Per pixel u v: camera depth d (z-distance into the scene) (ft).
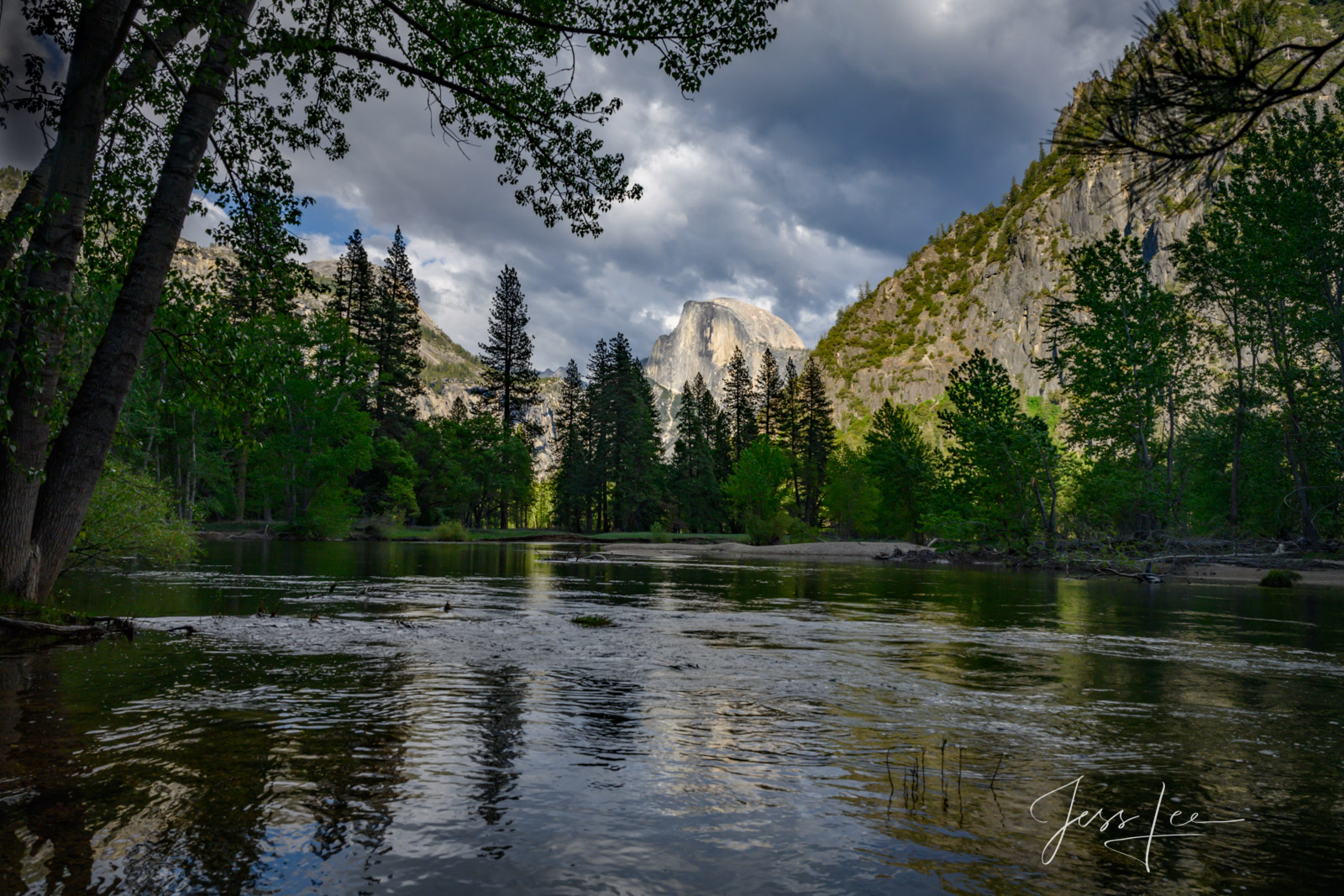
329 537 161.79
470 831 9.97
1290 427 100.89
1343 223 91.30
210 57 29.91
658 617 36.70
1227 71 14.25
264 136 38.88
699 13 35.65
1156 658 26.61
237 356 31.81
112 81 27.73
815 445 312.09
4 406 22.25
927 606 46.09
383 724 15.58
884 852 9.53
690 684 20.43
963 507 115.85
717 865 9.07
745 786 12.16
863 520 228.43
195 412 138.00
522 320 254.27
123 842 9.32
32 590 26.66
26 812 10.32
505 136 40.68
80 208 27.25
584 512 309.83
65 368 29.35
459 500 242.37
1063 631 34.19
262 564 71.61
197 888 8.09
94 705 16.90
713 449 334.65
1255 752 14.62
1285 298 98.89
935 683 21.36
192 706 16.87
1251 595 59.26
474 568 80.23
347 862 8.89
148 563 63.41
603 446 275.39
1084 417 109.50
